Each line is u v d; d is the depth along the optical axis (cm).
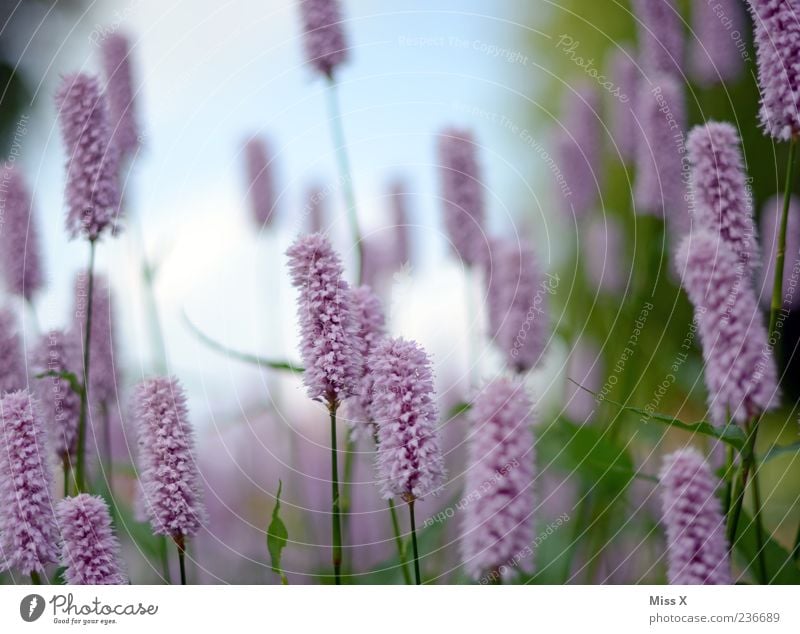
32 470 70
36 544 70
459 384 80
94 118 73
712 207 72
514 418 69
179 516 69
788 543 85
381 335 70
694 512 70
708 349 71
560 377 83
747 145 92
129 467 78
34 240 77
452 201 79
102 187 73
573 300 85
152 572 81
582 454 78
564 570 79
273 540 68
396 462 67
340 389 68
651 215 83
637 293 83
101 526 70
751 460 71
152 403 69
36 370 74
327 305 68
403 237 83
